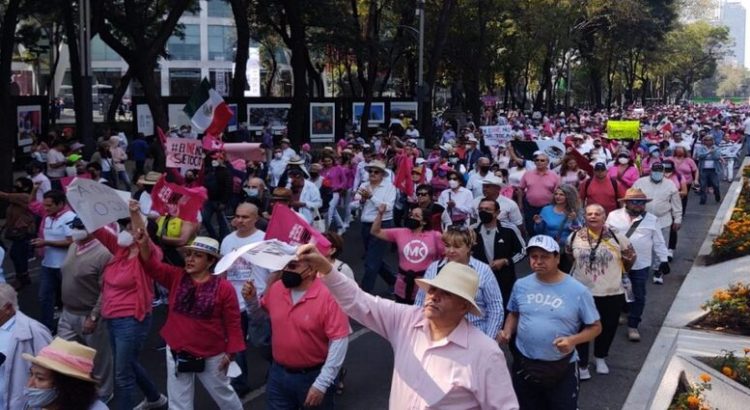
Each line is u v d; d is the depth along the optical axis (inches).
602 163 512.1
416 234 351.6
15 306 233.1
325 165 716.7
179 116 1254.9
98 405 182.9
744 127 1542.8
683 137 1170.0
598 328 242.5
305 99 1330.0
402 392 169.2
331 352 225.6
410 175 580.7
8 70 784.9
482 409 165.0
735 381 316.8
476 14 1822.1
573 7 2237.9
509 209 408.5
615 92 4621.1
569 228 380.8
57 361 177.2
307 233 228.2
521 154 717.3
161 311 445.4
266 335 271.4
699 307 449.1
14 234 492.7
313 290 229.6
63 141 1000.2
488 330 255.1
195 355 253.9
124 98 3024.1
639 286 400.2
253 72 2635.3
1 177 781.9
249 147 740.0
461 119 2068.2
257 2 1432.1
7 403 228.1
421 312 172.6
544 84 2600.9
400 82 2458.2
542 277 248.7
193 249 251.6
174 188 305.1
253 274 315.0
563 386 242.8
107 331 299.1
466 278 164.6
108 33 1018.7
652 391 323.9
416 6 1530.5
